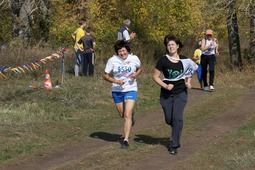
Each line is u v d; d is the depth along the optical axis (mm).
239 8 24094
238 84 20141
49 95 15312
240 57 26594
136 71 9961
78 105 14422
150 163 8953
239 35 28016
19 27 28344
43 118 12578
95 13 28219
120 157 9320
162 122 12797
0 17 30266
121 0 28984
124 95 9938
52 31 27828
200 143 10453
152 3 29266
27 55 20281
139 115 13859
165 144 10352
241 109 14234
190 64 9273
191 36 30688
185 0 30156
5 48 20406
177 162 9000
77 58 19562
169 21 29875
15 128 11367
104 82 18359
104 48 26391
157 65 9289
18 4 28828
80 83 17625
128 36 18547
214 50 17781
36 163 9070
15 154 9578
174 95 9367
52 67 20500
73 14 29469
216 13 25734
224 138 10688
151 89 18156
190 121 12734
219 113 13758
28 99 14852
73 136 11164
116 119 13133
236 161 8789
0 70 15922
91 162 9000
